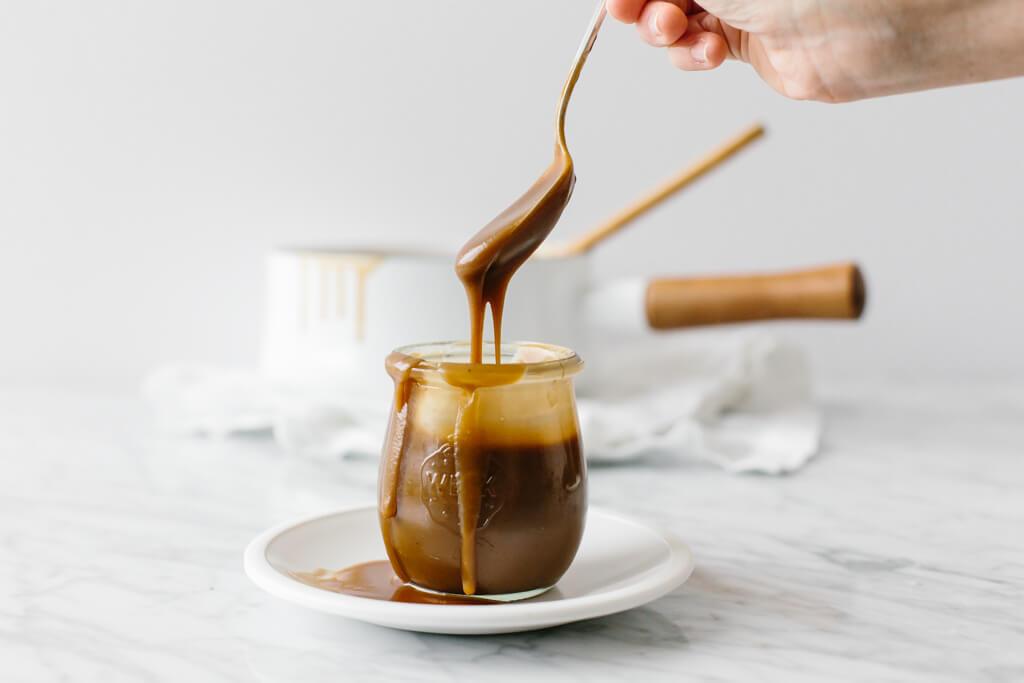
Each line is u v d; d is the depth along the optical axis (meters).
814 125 1.04
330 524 0.61
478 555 0.54
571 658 0.52
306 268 0.83
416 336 0.81
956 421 0.92
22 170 1.04
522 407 0.54
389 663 0.52
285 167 1.04
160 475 0.76
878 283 1.06
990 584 0.60
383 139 1.04
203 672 0.51
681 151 1.05
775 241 1.06
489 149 1.04
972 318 1.07
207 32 1.02
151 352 1.07
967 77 0.63
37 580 0.60
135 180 1.04
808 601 0.58
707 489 0.75
